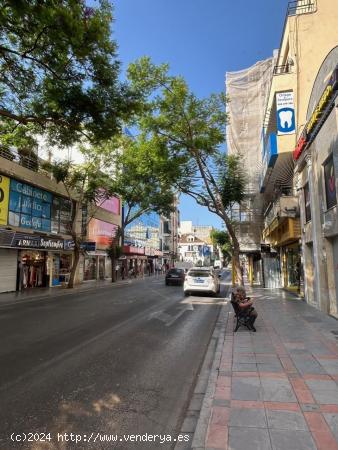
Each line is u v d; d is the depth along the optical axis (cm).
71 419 471
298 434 403
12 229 2284
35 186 2553
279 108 1667
